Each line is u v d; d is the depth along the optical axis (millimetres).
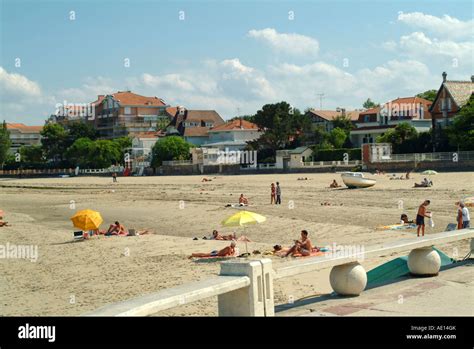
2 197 73625
